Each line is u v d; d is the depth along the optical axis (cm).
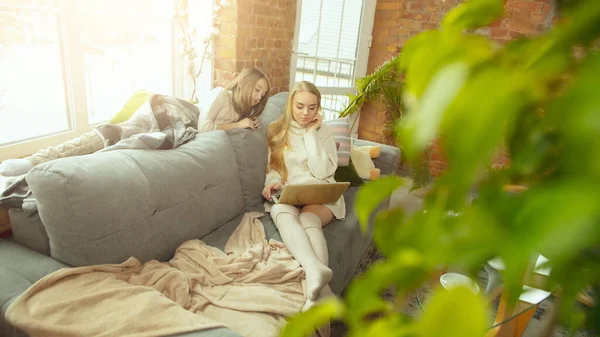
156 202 141
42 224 122
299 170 206
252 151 201
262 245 160
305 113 205
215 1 248
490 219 14
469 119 13
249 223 179
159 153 155
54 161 120
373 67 370
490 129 13
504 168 16
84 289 107
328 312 18
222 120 216
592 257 16
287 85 322
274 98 263
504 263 13
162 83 280
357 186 236
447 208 16
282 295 133
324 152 207
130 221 130
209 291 131
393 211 19
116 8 231
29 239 125
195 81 270
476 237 15
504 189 15
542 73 14
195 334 94
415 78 15
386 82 298
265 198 205
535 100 13
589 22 14
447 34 16
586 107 12
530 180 16
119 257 127
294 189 174
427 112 14
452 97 13
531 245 12
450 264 15
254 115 223
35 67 188
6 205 124
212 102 211
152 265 132
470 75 14
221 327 98
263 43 280
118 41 237
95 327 93
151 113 184
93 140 164
